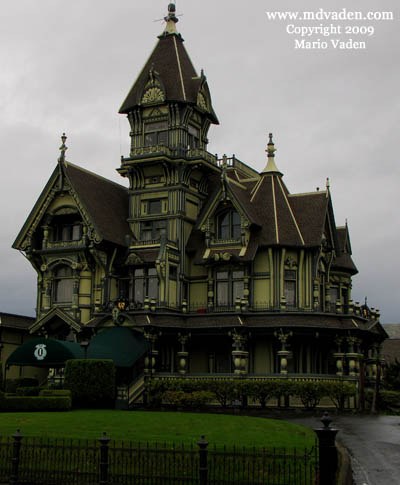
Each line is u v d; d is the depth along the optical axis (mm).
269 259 58125
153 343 55312
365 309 63094
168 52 66312
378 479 23984
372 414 48844
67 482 23188
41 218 63000
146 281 60781
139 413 39938
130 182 64625
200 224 60188
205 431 31266
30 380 59531
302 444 27594
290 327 53719
